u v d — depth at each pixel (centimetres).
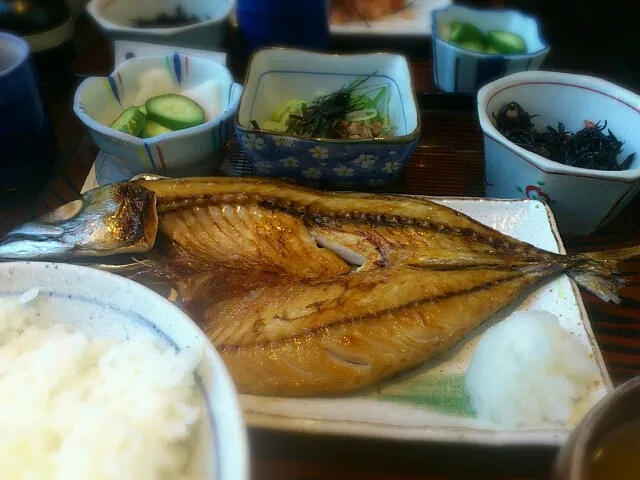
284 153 28
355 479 20
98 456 13
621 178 25
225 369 14
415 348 22
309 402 21
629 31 43
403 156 28
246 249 26
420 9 44
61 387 15
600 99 30
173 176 30
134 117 30
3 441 14
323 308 22
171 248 26
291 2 35
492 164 29
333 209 27
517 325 22
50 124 32
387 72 33
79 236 24
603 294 24
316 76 33
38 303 17
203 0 39
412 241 26
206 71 33
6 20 34
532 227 27
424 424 21
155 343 15
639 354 24
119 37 35
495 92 30
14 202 30
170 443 14
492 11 39
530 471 20
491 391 21
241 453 12
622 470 15
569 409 20
